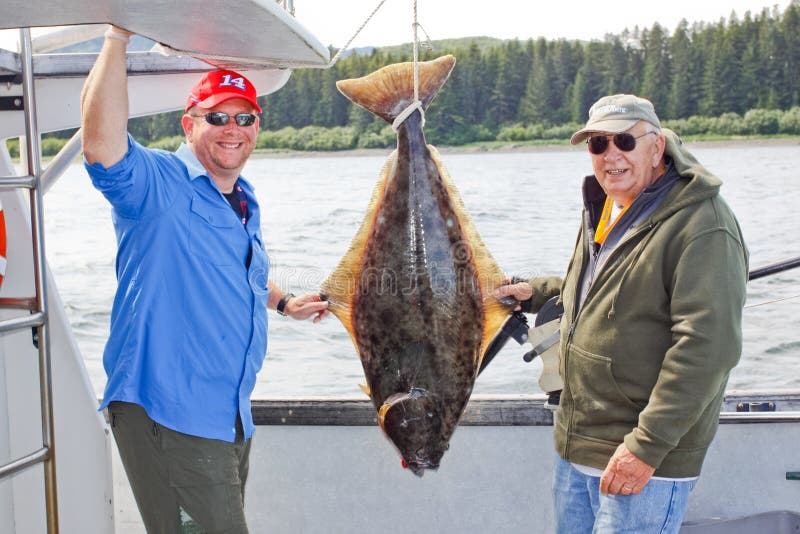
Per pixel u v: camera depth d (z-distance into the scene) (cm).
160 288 242
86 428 296
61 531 297
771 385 705
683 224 223
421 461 245
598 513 241
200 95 251
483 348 250
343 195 1514
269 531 335
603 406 240
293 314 274
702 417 231
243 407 257
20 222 274
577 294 259
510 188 1627
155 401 239
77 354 292
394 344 246
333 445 331
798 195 1609
